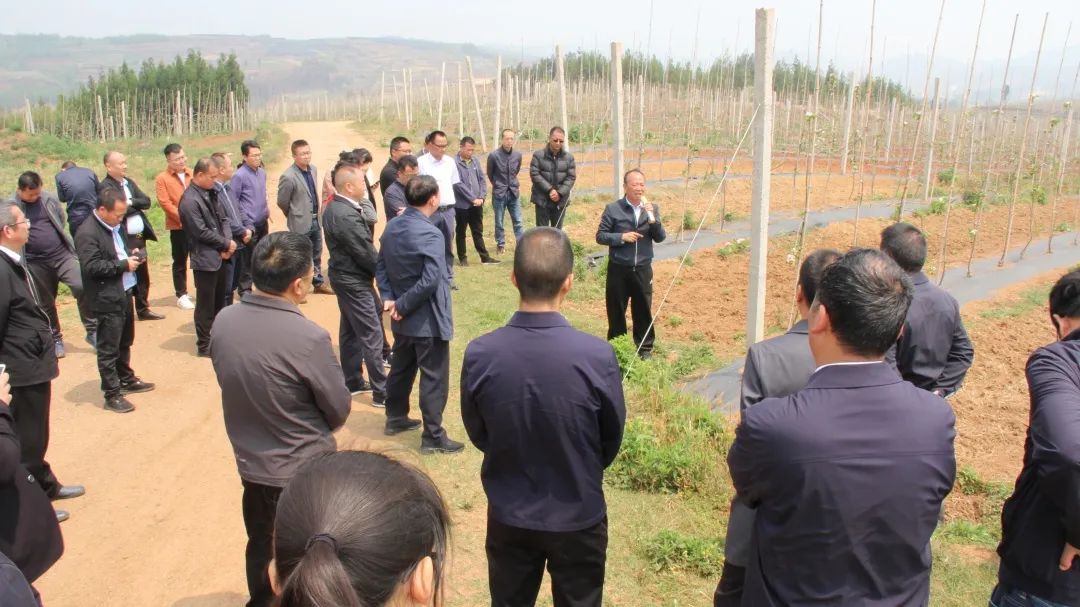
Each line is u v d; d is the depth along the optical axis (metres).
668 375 8.14
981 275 13.51
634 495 5.78
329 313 10.35
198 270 8.52
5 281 5.01
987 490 6.17
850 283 2.30
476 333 9.34
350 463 1.50
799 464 2.25
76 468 6.20
